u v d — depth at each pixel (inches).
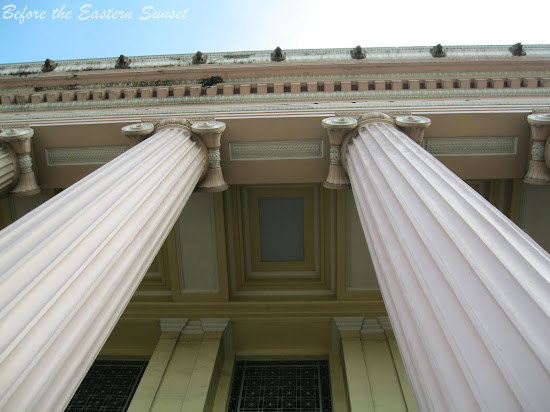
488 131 359.3
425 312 154.4
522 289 132.4
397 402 398.6
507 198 430.6
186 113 386.9
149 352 480.7
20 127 374.0
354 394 406.0
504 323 126.1
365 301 468.8
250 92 418.0
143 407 397.4
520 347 117.2
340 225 454.3
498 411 109.9
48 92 422.9
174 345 457.7
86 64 451.5
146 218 226.2
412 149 270.4
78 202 210.5
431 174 229.0
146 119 376.2
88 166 377.4
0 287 145.0
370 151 289.7
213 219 456.8
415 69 414.9
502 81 407.2
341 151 346.9
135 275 203.8
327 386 454.6
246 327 478.6
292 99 406.6
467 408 120.3
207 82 421.1
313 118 365.4
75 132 372.5
